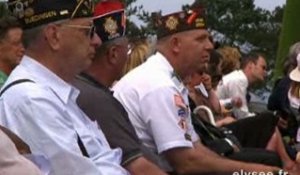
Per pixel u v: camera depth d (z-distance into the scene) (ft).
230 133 30.50
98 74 22.88
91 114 21.72
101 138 20.56
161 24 25.40
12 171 13.97
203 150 25.93
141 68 24.68
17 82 18.86
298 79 36.78
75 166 18.51
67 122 19.06
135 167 21.84
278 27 91.15
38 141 18.39
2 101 18.71
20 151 16.24
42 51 19.42
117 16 23.32
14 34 27.78
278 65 62.54
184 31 25.30
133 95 24.13
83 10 19.71
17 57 27.86
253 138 32.65
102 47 22.94
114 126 21.88
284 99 37.52
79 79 22.03
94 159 19.67
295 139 36.76
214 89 38.01
